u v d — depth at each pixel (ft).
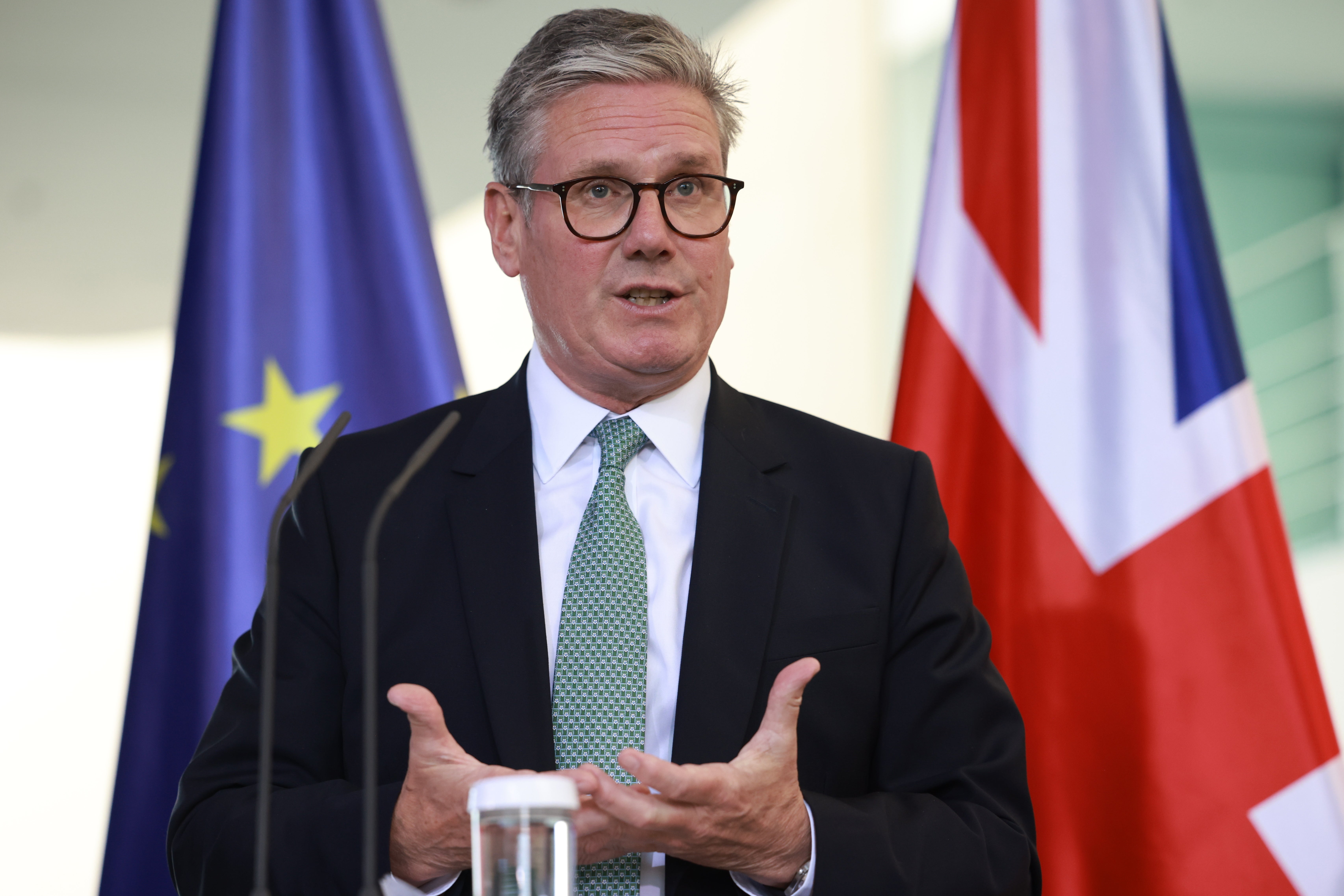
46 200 17.98
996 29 13.28
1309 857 11.25
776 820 7.21
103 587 17.28
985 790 8.21
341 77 13.48
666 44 9.21
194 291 12.90
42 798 16.78
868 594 8.70
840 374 18.80
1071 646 11.99
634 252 8.77
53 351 17.67
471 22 19.20
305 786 8.16
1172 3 20.53
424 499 8.98
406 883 7.48
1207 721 11.60
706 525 8.68
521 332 18.57
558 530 8.87
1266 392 19.97
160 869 11.76
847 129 19.34
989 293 12.84
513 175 9.48
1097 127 12.95
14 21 18.29
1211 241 12.62
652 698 8.29
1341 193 20.33
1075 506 12.28
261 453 12.62
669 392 9.32
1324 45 20.44
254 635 9.05
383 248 13.16
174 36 18.71
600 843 6.95
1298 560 19.44
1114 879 11.44
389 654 8.49
